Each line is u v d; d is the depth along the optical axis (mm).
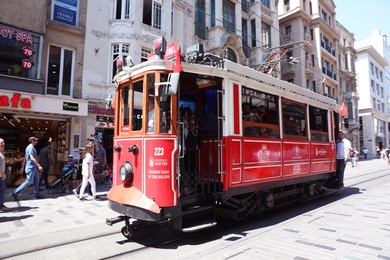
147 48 14266
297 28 27562
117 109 5586
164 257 4176
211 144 5664
